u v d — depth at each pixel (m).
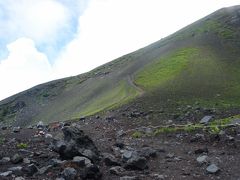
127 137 36.47
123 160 22.84
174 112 65.69
